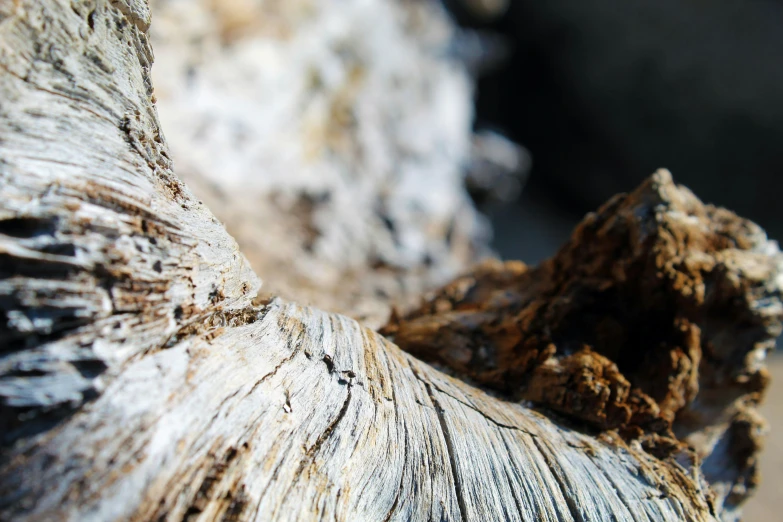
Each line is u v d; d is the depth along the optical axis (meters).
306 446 0.18
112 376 0.16
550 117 1.30
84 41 0.17
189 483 0.16
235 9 0.57
